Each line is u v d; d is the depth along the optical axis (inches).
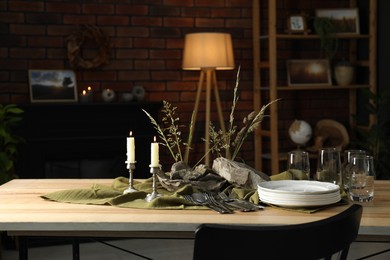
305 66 222.4
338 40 235.1
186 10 220.7
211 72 221.8
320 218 79.0
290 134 218.8
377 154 202.5
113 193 92.7
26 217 79.3
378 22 220.5
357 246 175.8
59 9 205.8
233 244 55.5
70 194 92.3
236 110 227.8
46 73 201.9
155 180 91.2
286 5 230.1
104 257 167.3
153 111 204.1
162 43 218.4
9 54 201.2
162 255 168.4
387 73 217.0
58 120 192.2
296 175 96.3
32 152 190.1
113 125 198.8
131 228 76.9
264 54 230.4
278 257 56.4
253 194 90.5
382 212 82.2
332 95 237.8
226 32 225.6
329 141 225.3
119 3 212.8
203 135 223.6
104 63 208.5
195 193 91.7
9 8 200.5
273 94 209.8
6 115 187.3
